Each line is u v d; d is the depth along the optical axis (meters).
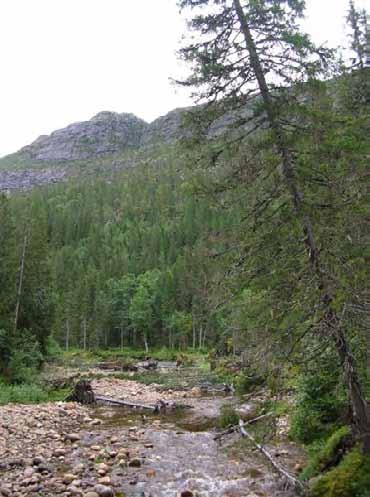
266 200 8.33
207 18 8.58
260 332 8.21
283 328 7.84
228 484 9.52
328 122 8.19
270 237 8.09
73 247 132.12
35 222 38.62
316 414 11.48
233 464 10.89
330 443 9.20
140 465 10.95
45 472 10.41
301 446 11.38
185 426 15.72
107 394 23.06
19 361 26.11
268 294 8.25
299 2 8.36
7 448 12.23
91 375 32.16
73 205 165.50
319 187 8.01
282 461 10.52
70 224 144.12
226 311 9.14
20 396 20.70
